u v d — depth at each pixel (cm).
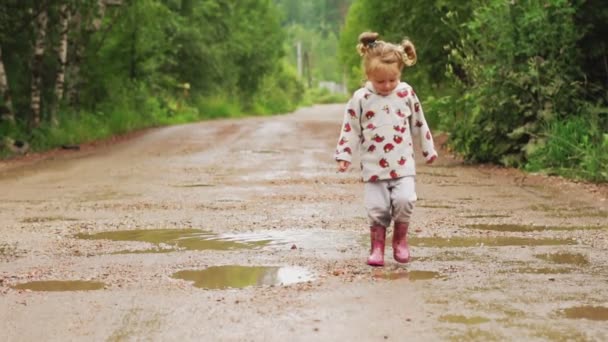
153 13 3428
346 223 885
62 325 484
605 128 1443
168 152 1992
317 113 6044
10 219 942
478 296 542
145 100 3522
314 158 1759
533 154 1464
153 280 606
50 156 1988
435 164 1622
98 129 2698
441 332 458
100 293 565
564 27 1516
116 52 3284
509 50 1566
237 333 462
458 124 1647
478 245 741
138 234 825
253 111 5684
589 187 1202
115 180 1377
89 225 889
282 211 983
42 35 2336
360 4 2812
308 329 468
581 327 467
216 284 589
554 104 1513
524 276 604
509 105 1547
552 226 852
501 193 1154
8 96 2278
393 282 587
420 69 2464
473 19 2112
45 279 614
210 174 1452
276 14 6094
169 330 471
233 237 800
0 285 596
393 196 652
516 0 1566
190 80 4644
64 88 2781
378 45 657
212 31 4659
